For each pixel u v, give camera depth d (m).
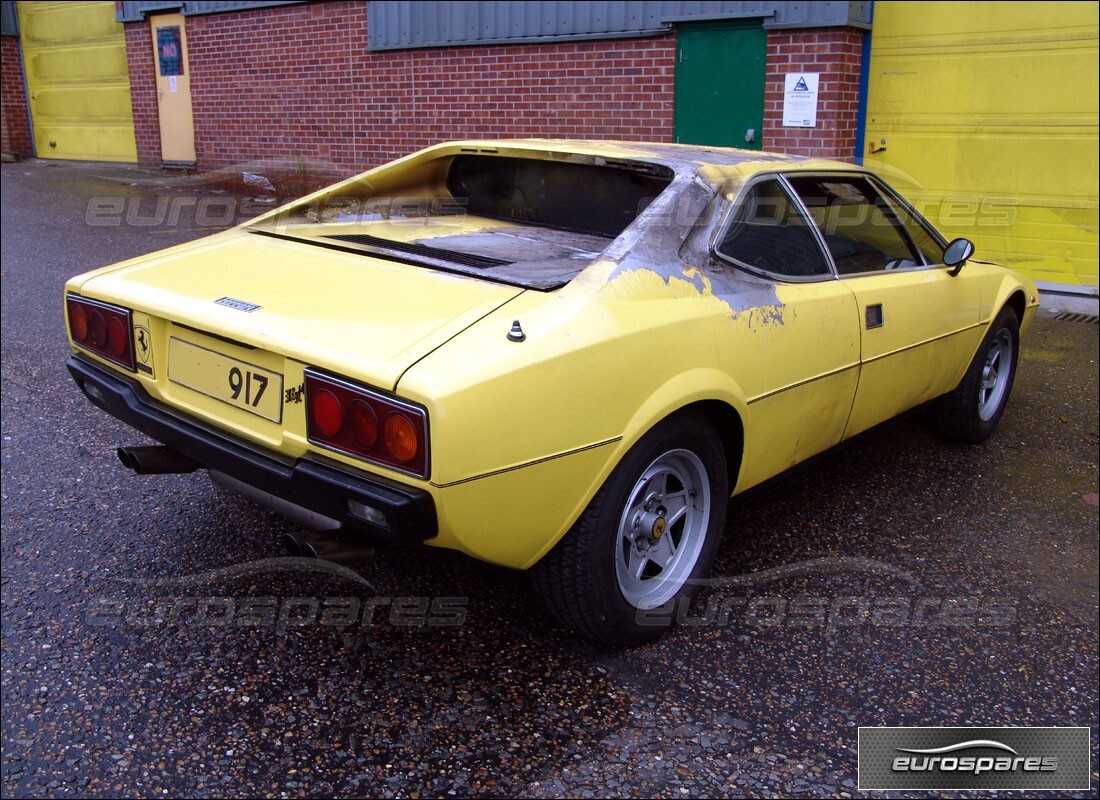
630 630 2.97
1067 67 7.23
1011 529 4.00
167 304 2.90
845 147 8.05
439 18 10.05
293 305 2.77
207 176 12.93
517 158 3.74
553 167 3.77
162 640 3.00
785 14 7.80
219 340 2.78
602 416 2.63
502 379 2.41
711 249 3.13
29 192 12.75
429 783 2.45
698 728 2.70
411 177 4.02
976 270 4.57
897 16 7.81
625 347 2.68
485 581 3.41
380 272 3.03
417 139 10.73
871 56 7.98
